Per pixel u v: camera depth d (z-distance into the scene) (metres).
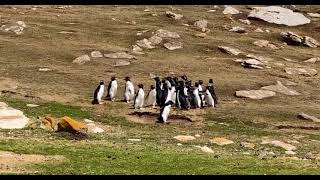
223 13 167.88
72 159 49.78
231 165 49.81
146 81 99.12
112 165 48.06
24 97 82.00
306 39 145.00
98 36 132.62
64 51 116.62
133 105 82.00
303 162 52.84
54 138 60.06
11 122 65.94
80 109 77.69
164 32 135.75
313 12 179.50
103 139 61.62
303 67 119.25
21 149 52.03
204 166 48.81
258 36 148.38
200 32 145.75
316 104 90.56
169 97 80.50
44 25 138.25
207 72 109.12
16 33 128.62
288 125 75.81
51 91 86.88
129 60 113.62
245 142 64.94
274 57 127.69
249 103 88.44
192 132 69.69
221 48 128.25
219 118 78.06
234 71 111.50
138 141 61.69
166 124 74.19
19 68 100.88
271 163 51.47
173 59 118.38
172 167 47.97
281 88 98.06
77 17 152.25
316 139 69.31
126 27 142.38
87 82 95.31
